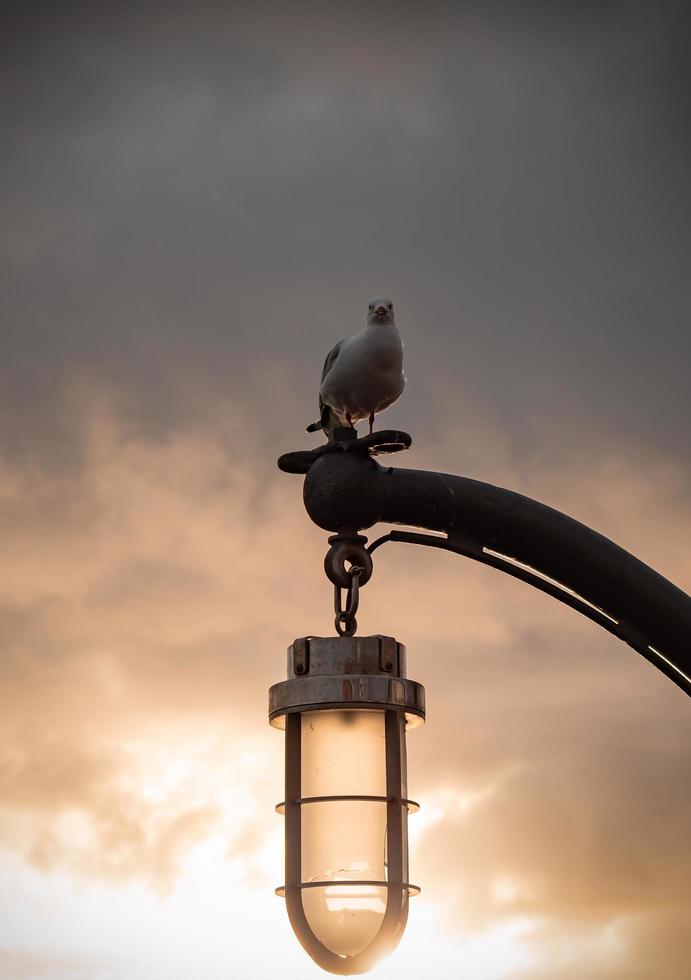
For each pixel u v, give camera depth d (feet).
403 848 10.77
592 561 13.24
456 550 13.32
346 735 10.97
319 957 10.66
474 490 13.19
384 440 12.70
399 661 11.23
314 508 13.00
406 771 11.17
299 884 10.71
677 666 13.51
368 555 13.05
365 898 10.60
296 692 10.93
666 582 13.34
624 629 13.52
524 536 13.25
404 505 13.06
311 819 10.84
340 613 12.73
